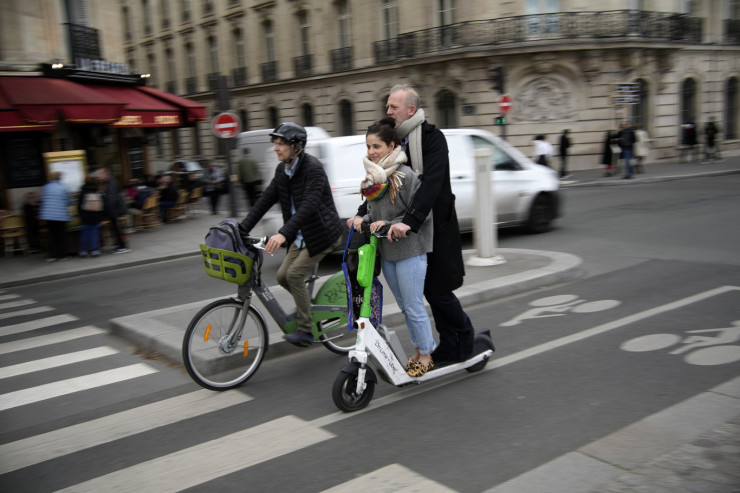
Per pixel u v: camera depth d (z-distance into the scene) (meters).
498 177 10.22
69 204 11.23
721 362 4.27
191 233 13.83
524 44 22.02
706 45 25.73
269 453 3.32
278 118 32.09
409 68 24.55
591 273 7.39
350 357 3.74
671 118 25.27
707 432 3.25
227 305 4.38
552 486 2.81
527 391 3.95
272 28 31.59
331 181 8.42
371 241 3.65
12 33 13.76
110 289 8.85
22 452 3.54
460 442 3.30
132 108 15.17
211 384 4.29
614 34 22.45
